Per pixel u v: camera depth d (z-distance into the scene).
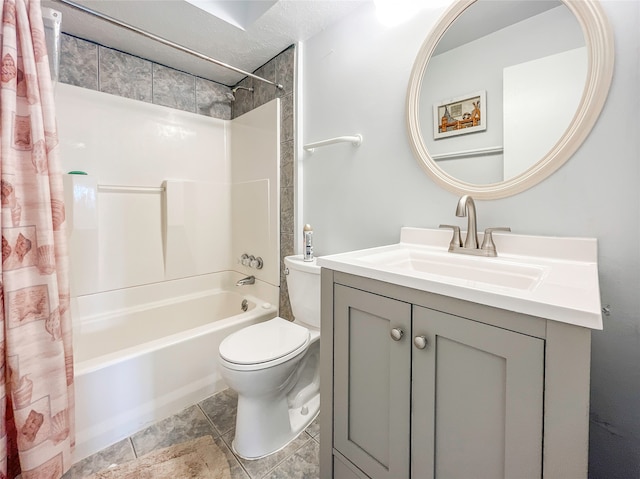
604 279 0.90
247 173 2.28
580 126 0.91
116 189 1.94
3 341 1.00
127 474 1.16
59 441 1.10
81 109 1.80
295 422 1.44
